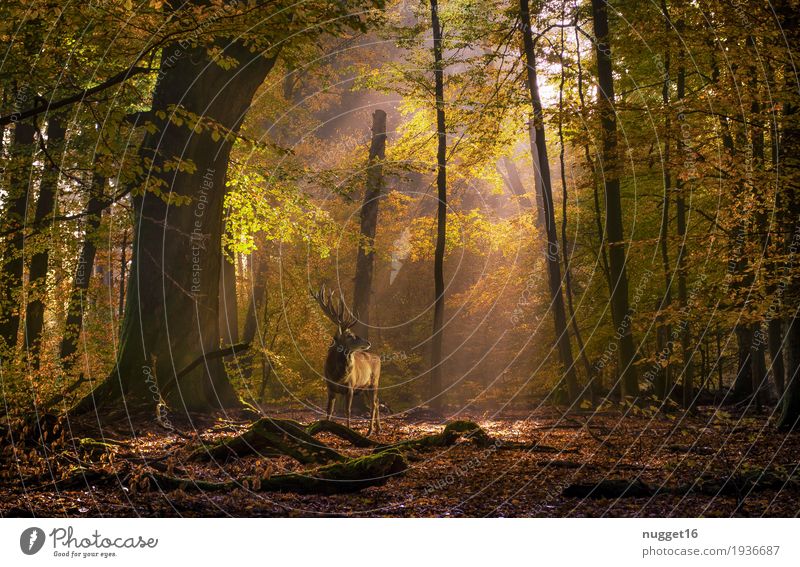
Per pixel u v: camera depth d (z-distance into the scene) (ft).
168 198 26.45
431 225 78.64
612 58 54.85
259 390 81.00
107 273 76.02
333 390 39.32
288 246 82.48
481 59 66.64
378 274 102.99
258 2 25.32
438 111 66.03
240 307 90.94
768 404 61.21
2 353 36.32
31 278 55.77
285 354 81.05
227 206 60.13
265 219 64.44
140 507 20.48
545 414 56.39
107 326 59.62
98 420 34.14
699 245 39.04
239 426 40.55
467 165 70.33
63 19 24.67
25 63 27.68
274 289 83.05
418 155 71.72
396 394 89.92
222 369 49.75
